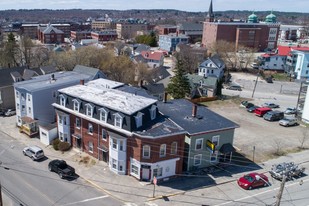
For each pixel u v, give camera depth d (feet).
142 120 128.06
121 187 120.88
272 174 130.31
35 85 175.73
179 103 159.12
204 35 571.69
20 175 127.95
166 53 502.38
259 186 123.13
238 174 132.77
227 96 262.88
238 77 350.43
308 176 133.08
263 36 544.62
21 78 209.05
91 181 124.67
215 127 134.21
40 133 160.86
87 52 295.69
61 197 114.01
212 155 137.08
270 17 638.53
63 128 151.84
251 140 169.68
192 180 127.13
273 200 114.52
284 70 385.91
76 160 140.87
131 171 128.06
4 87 200.54
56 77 194.70
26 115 175.22
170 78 265.34
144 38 594.65
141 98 141.38
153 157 121.60
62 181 124.57
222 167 138.21
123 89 173.58
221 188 121.90
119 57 295.89
